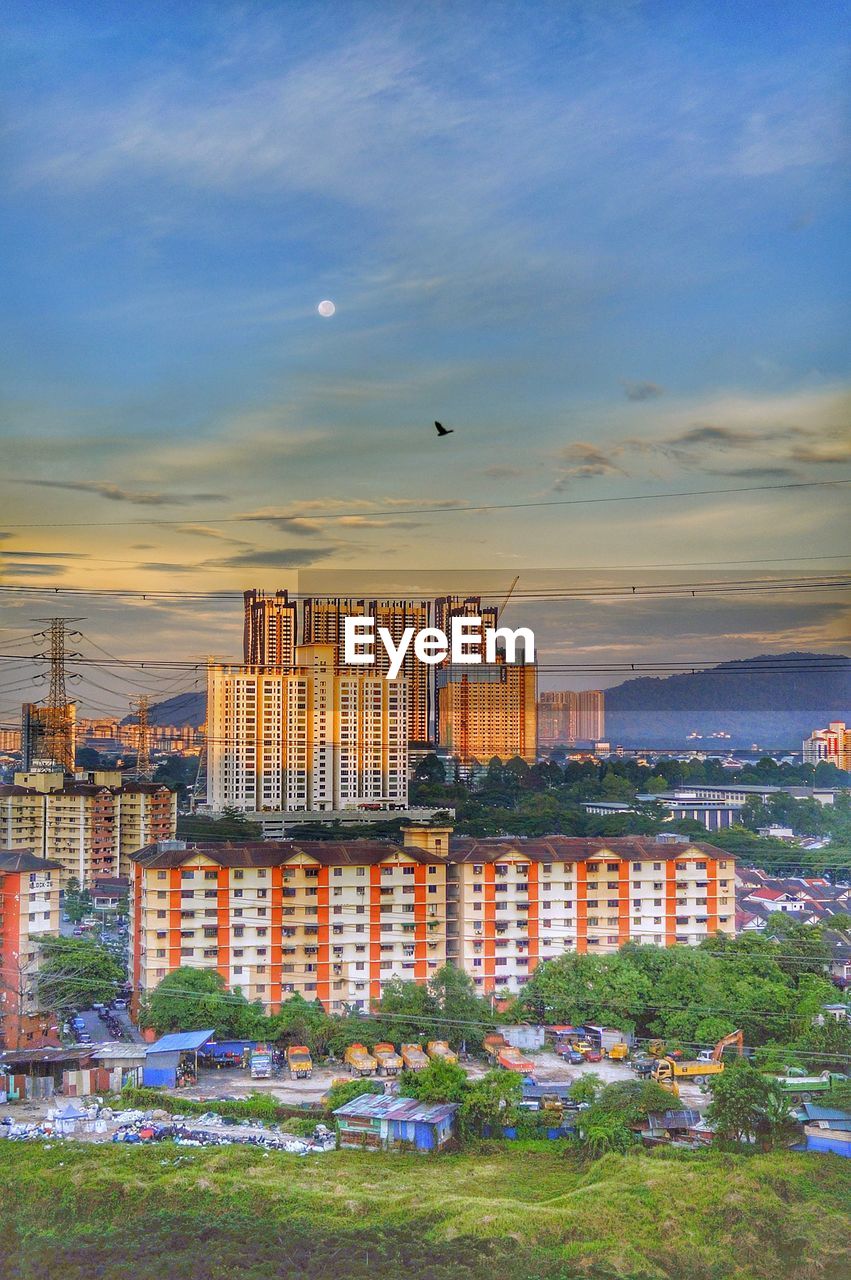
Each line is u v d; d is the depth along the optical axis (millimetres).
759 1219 47094
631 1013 67125
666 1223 47156
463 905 72375
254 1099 58812
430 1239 46250
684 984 67375
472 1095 56281
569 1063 64375
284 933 69688
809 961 72250
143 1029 66000
